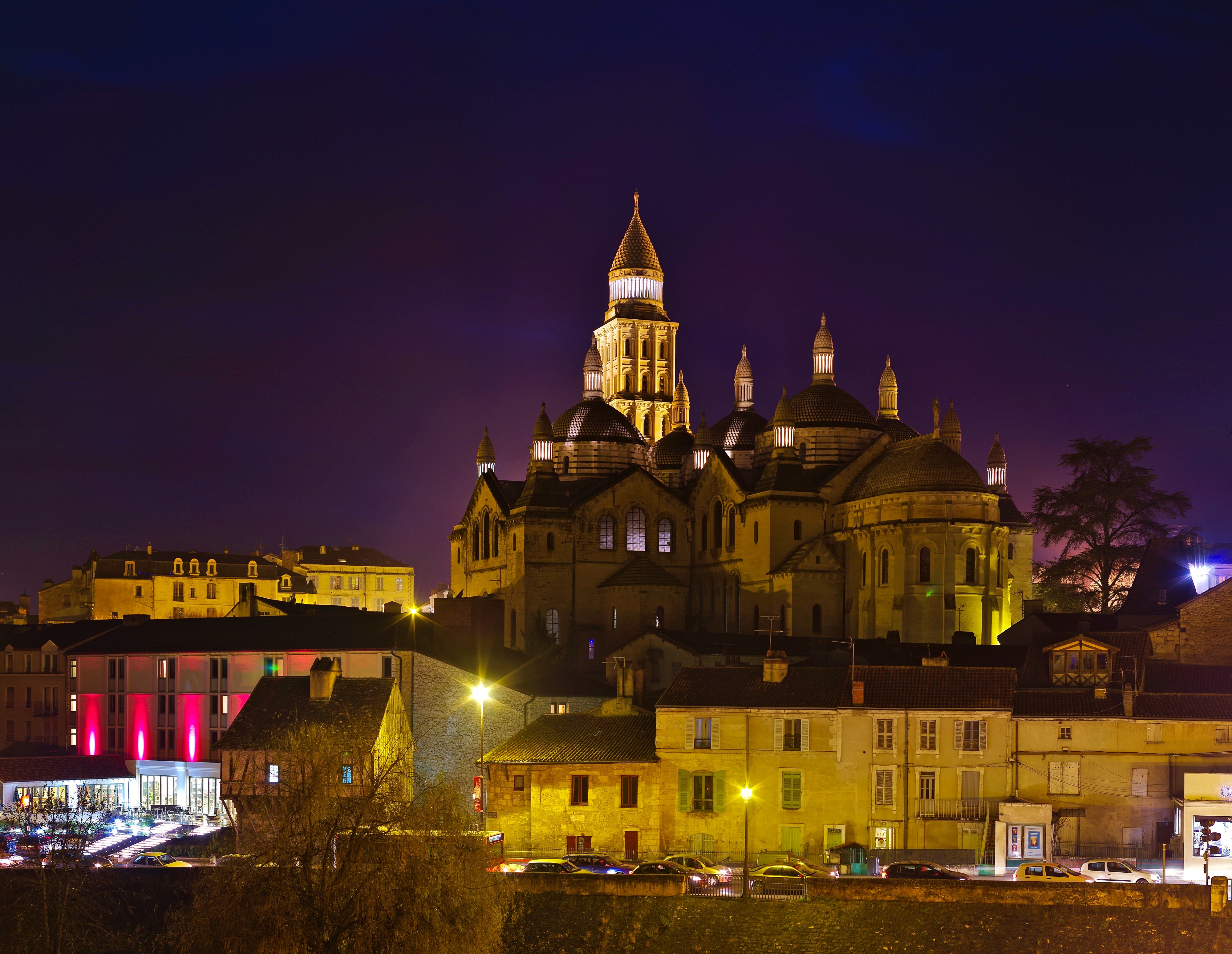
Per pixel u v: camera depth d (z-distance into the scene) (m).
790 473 159.50
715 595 167.50
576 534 166.00
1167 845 86.25
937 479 144.25
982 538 143.50
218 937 63.50
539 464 168.25
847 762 90.06
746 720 91.19
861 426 167.62
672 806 91.00
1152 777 89.06
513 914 72.06
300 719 94.88
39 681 138.62
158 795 119.44
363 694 96.88
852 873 85.12
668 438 195.62
